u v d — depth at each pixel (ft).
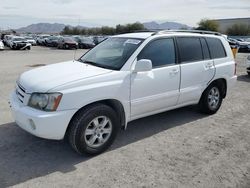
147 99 14.43
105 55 15.12
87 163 12.19
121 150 13.53
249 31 230.27
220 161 12.65
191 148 13.94
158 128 16.55
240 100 23.84
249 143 14.73
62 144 13.91
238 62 56.90
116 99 13.08
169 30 16.43
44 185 10.45
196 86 17.21
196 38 17.42
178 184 10.75
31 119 11.34
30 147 13.50
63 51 93.20
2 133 14.98
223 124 17.57
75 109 11.70
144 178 11.10
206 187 10.61
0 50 95.04
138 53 14.05
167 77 15.16
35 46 135.54
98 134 12.75
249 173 11.69
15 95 13.41
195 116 18.92
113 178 11.04
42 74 13.04
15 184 10.46
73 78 12.09
